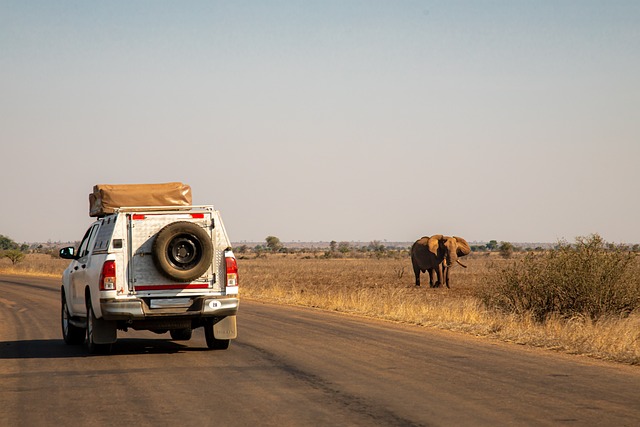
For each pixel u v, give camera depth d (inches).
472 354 508.1
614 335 557.9
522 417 318.7
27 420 324.5
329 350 534.0
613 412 327.0
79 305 582.6
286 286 1663.4
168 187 570.9
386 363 469.4
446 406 341.7
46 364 488.7
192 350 553.0
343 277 2159.2
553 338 581.3
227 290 535.5
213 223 538.3
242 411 336.5
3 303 1097.4
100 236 558.3
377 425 307.7
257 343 580.1
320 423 312.5
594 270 760.3
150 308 524.7
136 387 399.2
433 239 1609.3
